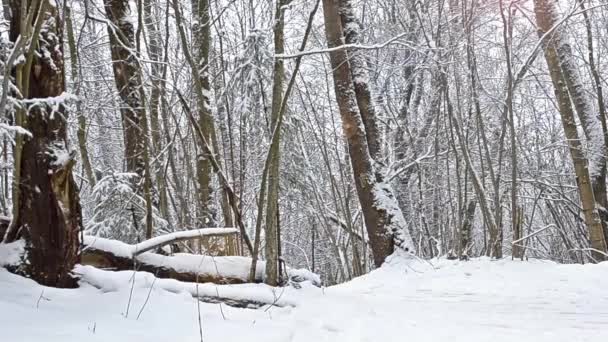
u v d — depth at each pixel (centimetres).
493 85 1683
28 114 440
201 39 1008
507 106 1121
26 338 326
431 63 1309
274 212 618
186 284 535
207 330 419
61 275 465
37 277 456
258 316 495
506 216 2103
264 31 917
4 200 641
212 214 1038
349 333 467
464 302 656
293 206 1688
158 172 968
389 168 1564
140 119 850
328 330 480
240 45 1045
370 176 1099
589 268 872
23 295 416
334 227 1870
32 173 457
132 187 868
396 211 1083
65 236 466
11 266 453
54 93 469
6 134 398
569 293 690
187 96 1083
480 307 617
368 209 1088
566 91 1217
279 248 645
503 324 517
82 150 827
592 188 1290
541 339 455
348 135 1113
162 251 711
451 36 1222
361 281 936
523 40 1453
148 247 579
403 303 655
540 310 588
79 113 768
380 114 1708
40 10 405
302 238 2145
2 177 639
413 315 568
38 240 457
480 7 1282
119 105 912
